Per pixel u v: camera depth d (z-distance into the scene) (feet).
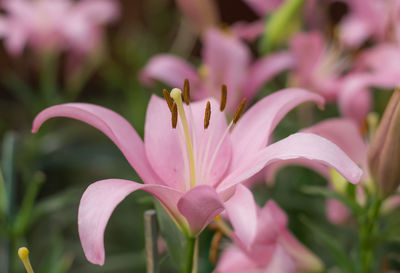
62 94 4.27
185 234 2.07
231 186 2.01
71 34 3.48
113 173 4.06
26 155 3.14
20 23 3.47
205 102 2.24
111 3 3.67
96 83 4.82
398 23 2.93
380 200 2.25
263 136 2.11
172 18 3.92
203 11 3.05
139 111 3.34
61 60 4.42
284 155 1.98
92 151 3.56
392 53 2.77
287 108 2.12
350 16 3.30
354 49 3.03
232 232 2.30
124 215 3.64
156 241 2.08
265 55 2.91
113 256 3.21
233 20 4.47
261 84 2.83
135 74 3.56
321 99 2.11
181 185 2.14
